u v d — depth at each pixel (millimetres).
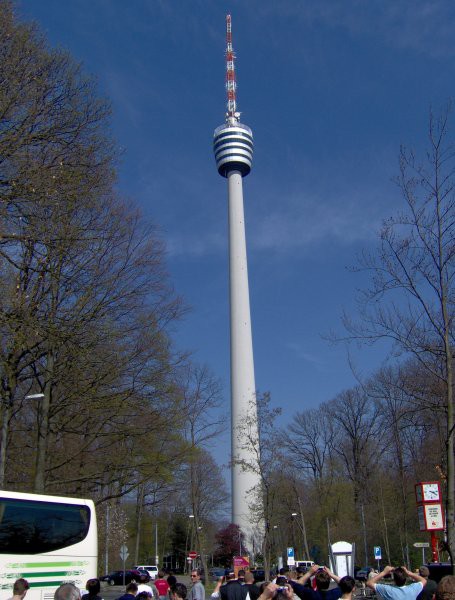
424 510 18672
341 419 62500
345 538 56750
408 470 43688
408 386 19609
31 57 16641
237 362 98250
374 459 58125
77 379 21141
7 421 20016
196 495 47969
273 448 40031
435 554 20078
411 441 41594
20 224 16203
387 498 51219
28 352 19031
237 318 100438
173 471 26625
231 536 83250
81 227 18703
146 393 22906
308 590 8836
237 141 110875
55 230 17156
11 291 16312
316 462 66250
